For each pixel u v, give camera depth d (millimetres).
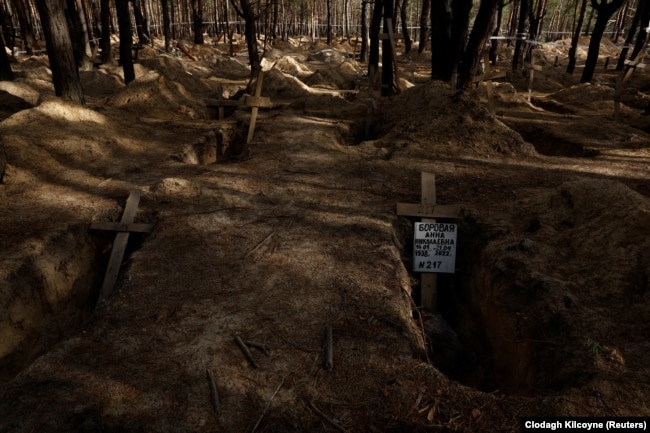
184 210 6125
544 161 8578
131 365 3441
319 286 4492
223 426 2945
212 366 3439
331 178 7461
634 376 3248
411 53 33625
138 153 8773
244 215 6023
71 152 8023
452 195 6844
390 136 9852
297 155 8586
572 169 8109
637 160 8594
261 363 3484
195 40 34656
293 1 47406
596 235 4762
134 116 11086
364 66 27953
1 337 4297
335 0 56438
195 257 5004
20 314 4566
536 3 27500
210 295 4336
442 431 2936
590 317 3836
